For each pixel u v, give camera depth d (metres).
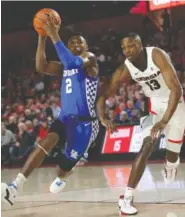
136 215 3.78
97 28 15.55
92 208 4.19
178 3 10.65
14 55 16.50
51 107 11.62
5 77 15.79
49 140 3.94
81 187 5.85
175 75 3.82
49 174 8.20
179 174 6.80
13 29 16.98
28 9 16.94
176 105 3.79
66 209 4.20
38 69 4.30
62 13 16.80
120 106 10.47
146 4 13.02
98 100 4.15
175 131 4.22
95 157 10.40
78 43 4.10
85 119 4.04
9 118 11.57
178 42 13.31
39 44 4.22
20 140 10.81
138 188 5.47
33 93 13.94
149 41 13.80
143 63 3.89
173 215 3.69
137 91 10.73
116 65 13.85
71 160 4.12
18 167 10.58
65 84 4.07
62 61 3.98
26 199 4.96
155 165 8.57
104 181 6.46
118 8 16.45
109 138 10.35
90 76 4.05
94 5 16.73
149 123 4.04
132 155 9.98
